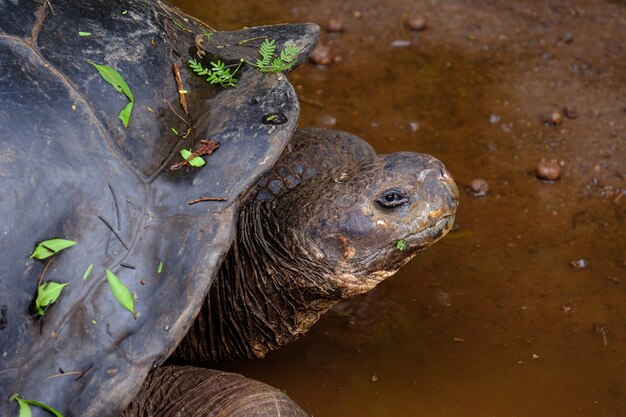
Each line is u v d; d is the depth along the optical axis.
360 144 4.62
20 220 3.05
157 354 3.11
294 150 4.36
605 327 4.53
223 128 3.56
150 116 3.48
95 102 3.36
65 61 3.40
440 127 6.01
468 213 5.31
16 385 2.96
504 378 4.25
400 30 7.05
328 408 4.10
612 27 7.12
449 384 4.22
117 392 3.03
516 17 7.23
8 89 3.20
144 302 3.16
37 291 3.03
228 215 3.33
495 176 5.59
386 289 4.78
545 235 5.16
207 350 4.14
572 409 4.08
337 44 6.87
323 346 4.44
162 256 3.23
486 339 4.47
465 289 4.78
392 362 4.34
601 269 4.92
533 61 6.71
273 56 4.05
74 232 3.13
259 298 3.91
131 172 3.31
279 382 4.24
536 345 4.43
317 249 3.69
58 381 3.00
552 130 6.00
